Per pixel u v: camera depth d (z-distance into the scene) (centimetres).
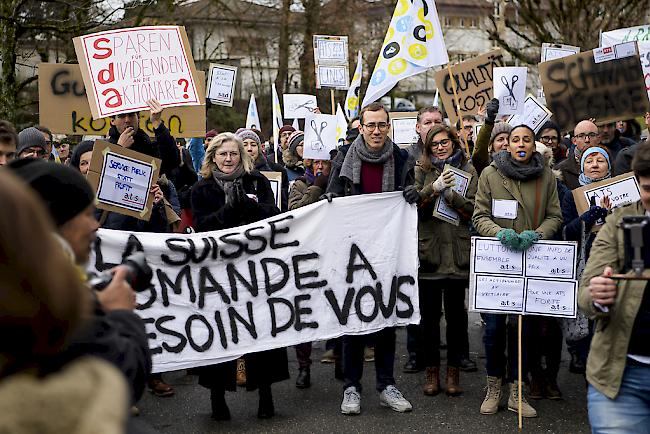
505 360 674
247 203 607
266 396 622
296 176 985
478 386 699
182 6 2131
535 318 632
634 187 624
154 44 674
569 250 581
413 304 634
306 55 2866
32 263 165
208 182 621
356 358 633
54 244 170
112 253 580
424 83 4231
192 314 596
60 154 1180
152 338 590
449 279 655
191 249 594
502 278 590
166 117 791
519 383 589
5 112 1440
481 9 2997
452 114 977
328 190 661
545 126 873
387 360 643
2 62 1438
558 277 583
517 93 922
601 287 346
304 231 617
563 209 657
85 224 242
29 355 172
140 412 646
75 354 184
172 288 593
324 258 620
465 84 973
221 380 614
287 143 1105
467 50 4869
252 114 1398
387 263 630
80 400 167
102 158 598
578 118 902
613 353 351
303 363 711
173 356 593
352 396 629
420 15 855
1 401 164
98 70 663
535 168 609
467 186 654
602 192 628
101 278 257
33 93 1711
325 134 844
